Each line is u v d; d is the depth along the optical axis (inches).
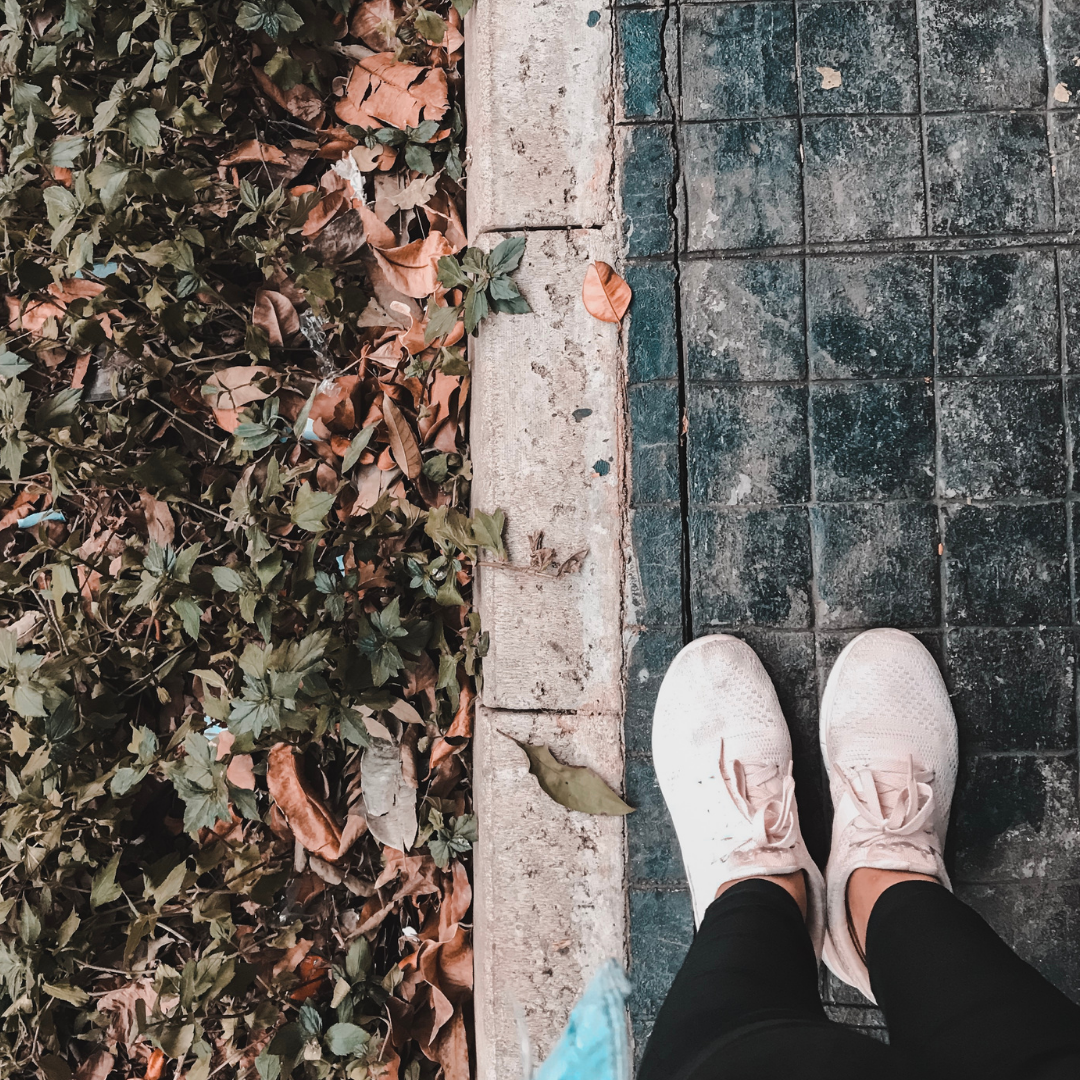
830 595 51.3
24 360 53.4
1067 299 50.9
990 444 51.0
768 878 46.1
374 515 52.9
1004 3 51.4
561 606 51.9
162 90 53.4
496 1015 50.6
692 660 50.5
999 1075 31.7
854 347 51.4
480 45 53.0
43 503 56.9
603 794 50.6
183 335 55.4
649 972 50.7
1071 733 50.3
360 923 53.8
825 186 51.6
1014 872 50.3
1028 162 51.2
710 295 51.8
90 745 54.1
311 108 56.9
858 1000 50.8
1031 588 50.7
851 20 51.7
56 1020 53.9
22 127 54.7
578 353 52.3
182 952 54.7
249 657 47.7
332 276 55.9
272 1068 49.7
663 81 52.1
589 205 52.4
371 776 53.1
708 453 51.7
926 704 49.9
